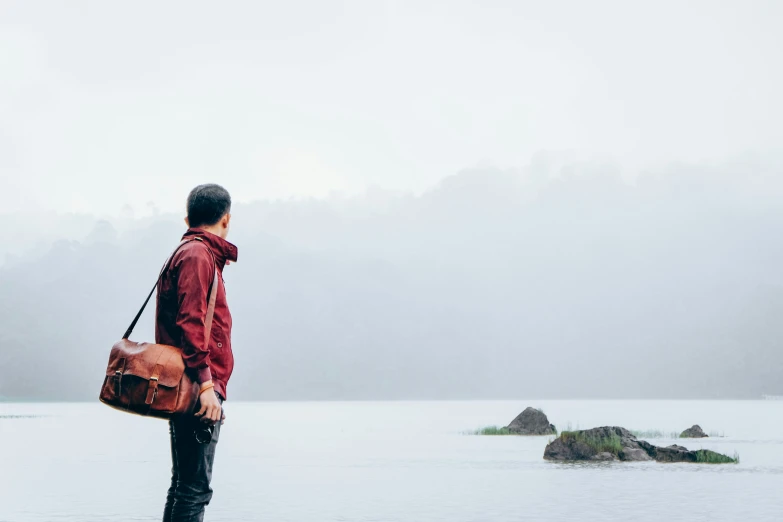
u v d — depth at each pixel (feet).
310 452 106.93
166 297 15.99
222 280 16.42
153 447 115.65
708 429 171.12
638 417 260.21
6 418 274.36
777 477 66.18
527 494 55.93
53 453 102.32
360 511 47.88
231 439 146.10
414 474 72.69
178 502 15.26
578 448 86.22
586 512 46.70
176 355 15.24
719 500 51.83
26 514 46.14
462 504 50.83
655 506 49.06
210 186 16.90
